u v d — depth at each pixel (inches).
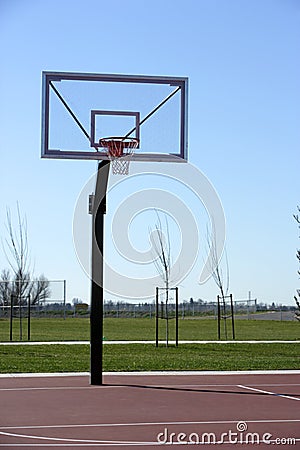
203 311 2235.5
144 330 1598.2
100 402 561.0
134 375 740.0
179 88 681.6
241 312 2320.4
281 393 615.8
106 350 1016.2
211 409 530.6
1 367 794.8
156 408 533.6
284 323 1927.9
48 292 1936.5
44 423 472.7
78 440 420.2
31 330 1552.7
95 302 659.4
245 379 713.6
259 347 1096.8
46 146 659.4
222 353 990.4
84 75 669.3
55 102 664.4
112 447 402.6
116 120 669.3
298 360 895.1
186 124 677.9
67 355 936.9
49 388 637.9
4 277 2091.5
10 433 440.1
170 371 773.9
